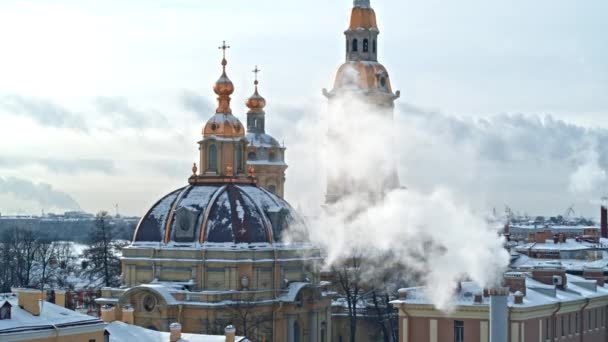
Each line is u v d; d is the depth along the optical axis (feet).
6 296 394.32
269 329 638.53
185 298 623.77
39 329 370.12
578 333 569.23
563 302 540.93
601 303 598.75
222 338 424.87
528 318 506.07
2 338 357.41
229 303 620.49
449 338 510.17
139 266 654.12
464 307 504.84
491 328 417.49
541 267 576.20
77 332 383.86
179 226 650.84
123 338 422.00
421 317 515.91
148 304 618.44
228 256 637.30
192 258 640.17
